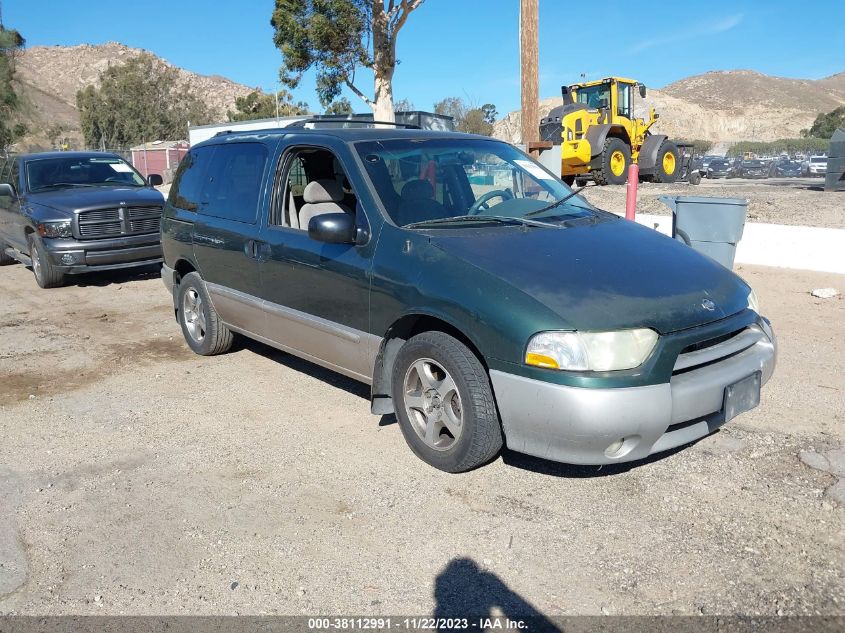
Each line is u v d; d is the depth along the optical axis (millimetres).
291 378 5738
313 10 20609
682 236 7008
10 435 4789
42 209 9492
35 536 3529
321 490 3887
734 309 3832
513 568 3148
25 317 8172
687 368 3607
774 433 4367
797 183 29094
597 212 4891
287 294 4941
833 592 2906
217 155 6008
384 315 4152
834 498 3590
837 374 5371
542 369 3389
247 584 3107
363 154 4637
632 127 21547
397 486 3895
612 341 3352
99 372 6066
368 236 4297
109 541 3465
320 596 3014
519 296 3545
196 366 6129
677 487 3766
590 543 3307
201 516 3662
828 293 7641
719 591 2939
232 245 5445
